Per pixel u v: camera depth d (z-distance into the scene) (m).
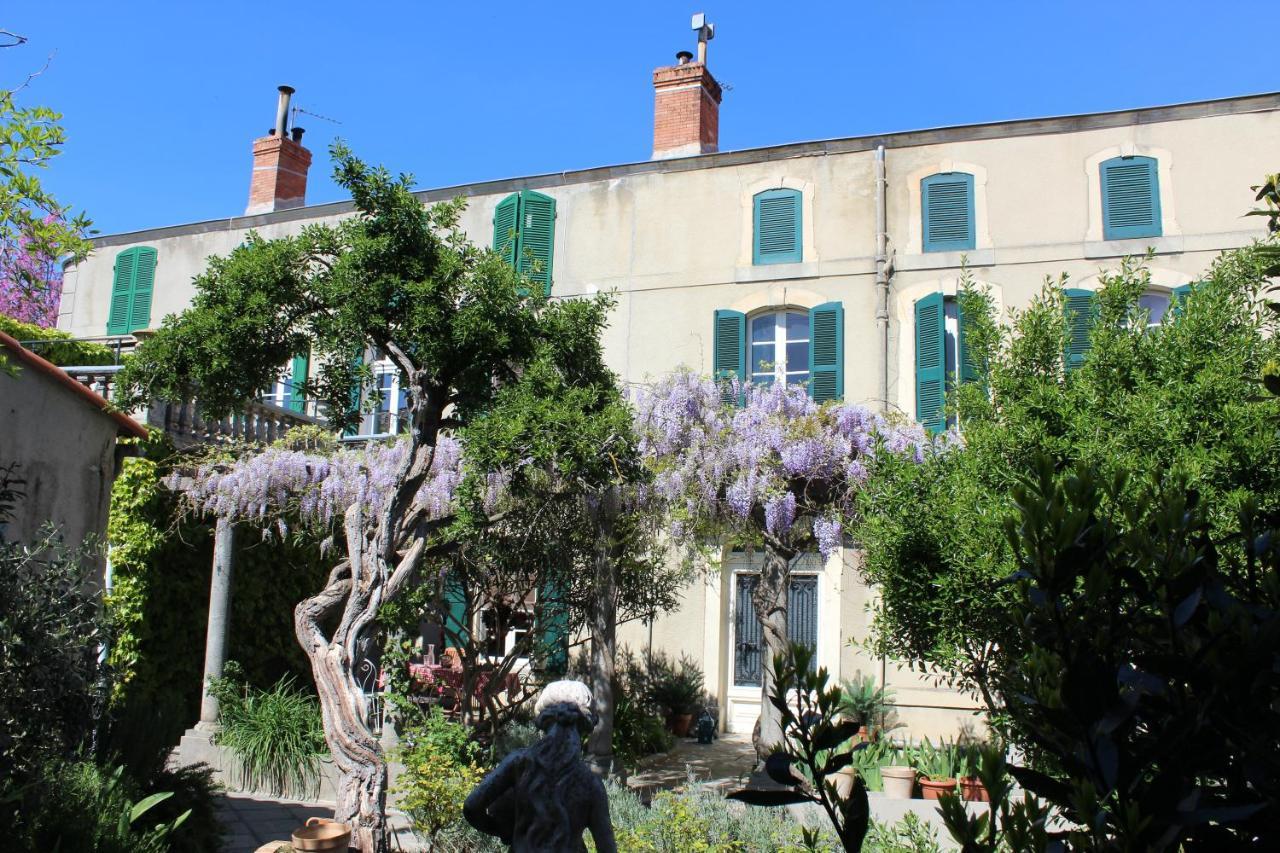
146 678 11.12
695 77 15.91
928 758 10.27
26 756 5.47
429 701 12.06
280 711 11.01
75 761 6.08
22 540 8.19
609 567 10.54
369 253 7.90
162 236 17.92
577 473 8.32
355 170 8.07
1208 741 1.86
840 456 10.09
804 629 14.26
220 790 8.13
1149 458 5.69
